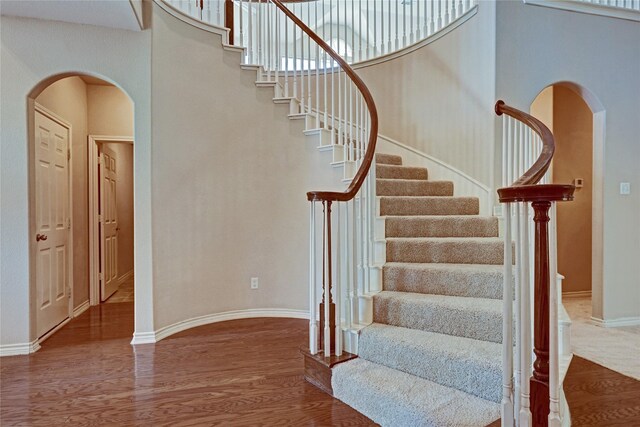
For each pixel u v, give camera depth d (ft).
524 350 4.44
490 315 7.00
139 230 10.28
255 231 12.61
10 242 9.38
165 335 10.71
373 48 15.11
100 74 10.02
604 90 12.47
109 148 16.10
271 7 13.41
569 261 15.90
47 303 10.85
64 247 12.13
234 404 6.93
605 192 12.44
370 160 8.80
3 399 7.07
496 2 11.51
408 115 14.19
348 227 8.14
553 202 4.21
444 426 5.30
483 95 11.94
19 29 9.49
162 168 10.75
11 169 9.40
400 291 8.77
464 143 12.57
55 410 6.68
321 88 14.66
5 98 9.37
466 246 9.18
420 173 13.07
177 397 7.18
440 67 13.32
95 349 9.73
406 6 15.51
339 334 7.84
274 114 12.62
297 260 12.53
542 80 11.94
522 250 4.55
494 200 11.52
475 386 6.11
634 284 12.59
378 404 6.27
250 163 12.51
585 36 12.34
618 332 11.53
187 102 11.37
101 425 6.23
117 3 8.98
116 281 17.24
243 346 9.94
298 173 12.45
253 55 13.92
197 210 11.64
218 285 12.17
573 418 6.13
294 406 6.87
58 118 11.66
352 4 14.87
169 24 10.93
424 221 10.30
